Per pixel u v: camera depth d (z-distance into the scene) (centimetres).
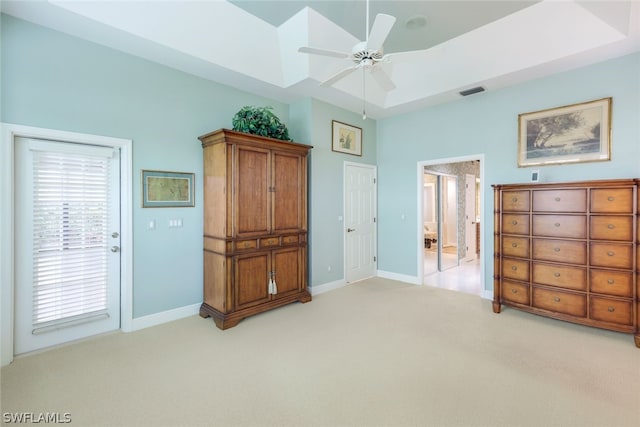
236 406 191
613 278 275
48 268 261
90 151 277
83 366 236
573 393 201
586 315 289
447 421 177
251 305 332
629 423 173
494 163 394
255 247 336
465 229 661
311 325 317
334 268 455
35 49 246
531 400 195
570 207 296
